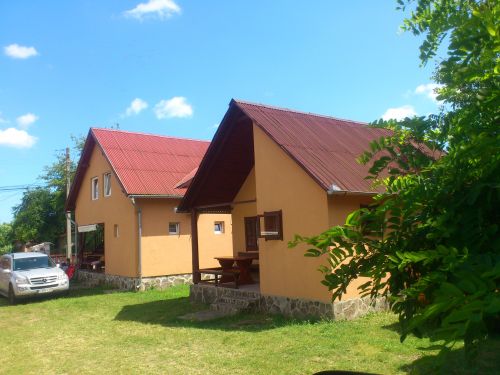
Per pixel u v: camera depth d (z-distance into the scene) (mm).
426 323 1383
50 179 31609
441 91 2049
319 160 9656
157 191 16938
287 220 10188
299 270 9852
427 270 1816
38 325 11078
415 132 2236
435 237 1808
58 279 16125
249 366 6691
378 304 9734
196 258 13383
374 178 2283
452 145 1962
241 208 14375
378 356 6684
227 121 11688
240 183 14148
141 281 16562
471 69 1738
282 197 10336
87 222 21172
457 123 1983
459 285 1286
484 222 1768
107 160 17984
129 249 17125
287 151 9680
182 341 8523
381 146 2338
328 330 8344
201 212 14055
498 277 1268
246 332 8852
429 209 1939
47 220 31531
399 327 2000
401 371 6016
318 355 6949
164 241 17297
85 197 21500
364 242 1968
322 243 1999
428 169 2041
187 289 16031
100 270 20344
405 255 1621
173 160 19688
